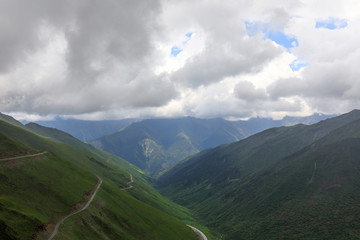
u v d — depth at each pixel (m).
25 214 105.38
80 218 133.00
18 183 137.00
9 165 147.75
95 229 134.50
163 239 175.38
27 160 165.12
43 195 138.88
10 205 110.69
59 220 123.38
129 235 154.62
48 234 105.06
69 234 114.12
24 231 96.50
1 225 91.69
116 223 158.12
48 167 173.12
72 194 153.50
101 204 164.25
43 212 122.69
